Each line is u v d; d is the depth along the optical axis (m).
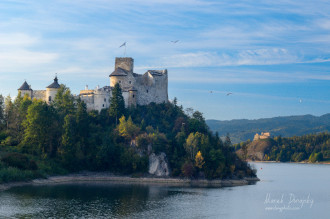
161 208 116.62
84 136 179.62
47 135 171.88
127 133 183.62
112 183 161.62
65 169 168.75
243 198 140.38
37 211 105.50
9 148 166.50
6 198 118.88
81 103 183.50
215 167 182.88
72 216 102.69
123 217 104.44
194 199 132.88
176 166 180.25
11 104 189.38
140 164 176.75
